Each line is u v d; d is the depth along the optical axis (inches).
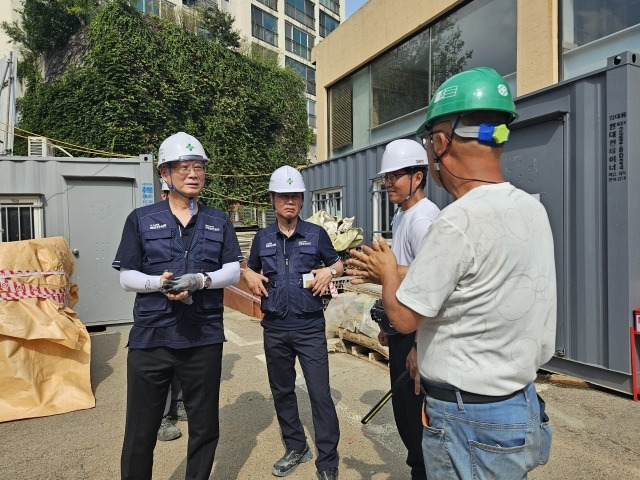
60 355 153.4
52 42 678.5
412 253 89.0
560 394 151.2
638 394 143.6
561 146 160.4
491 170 53.2
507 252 47.8
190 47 677.9
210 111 703.7
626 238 141.6
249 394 161.3
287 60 1187.3
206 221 92.3
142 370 84.9
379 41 334.6
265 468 112.3
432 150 57.1
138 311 86.0
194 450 89.7
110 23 594.6
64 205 251.4
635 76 141.4
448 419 51.2
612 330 146.6
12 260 148.9
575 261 157.5
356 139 376.8
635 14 185.0
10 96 331.3
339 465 112.2
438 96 54.7
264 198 754.2
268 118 788.0
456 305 49.3
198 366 87.3
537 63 219.1
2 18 770.8
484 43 254.1
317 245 114.5
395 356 92.8
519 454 48.6
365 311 189.5
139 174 265.0
